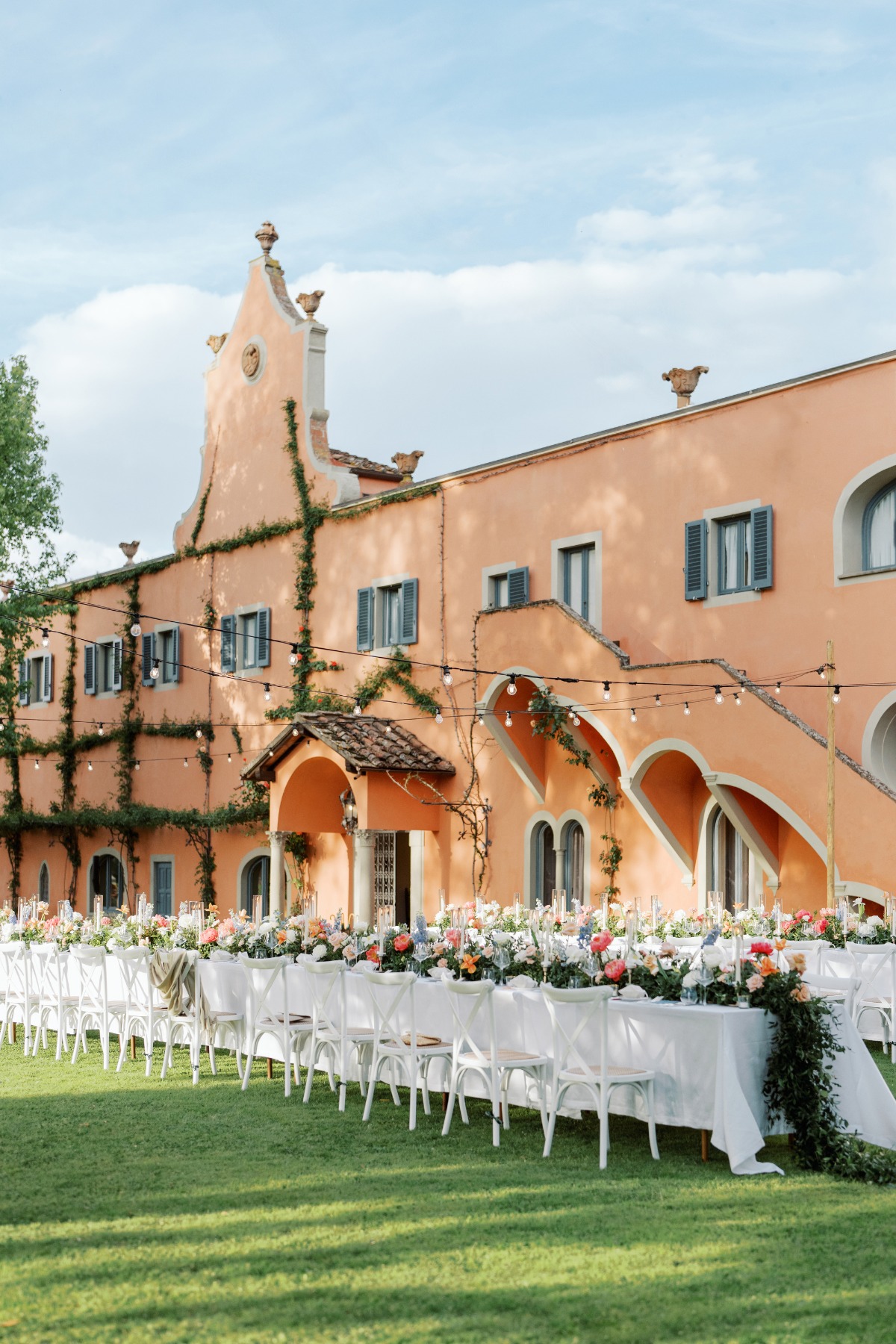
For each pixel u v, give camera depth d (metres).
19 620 25.97
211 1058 11.41
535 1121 9.38
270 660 24.23
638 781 16.52
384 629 22.16
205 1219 6.73
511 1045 9.12
